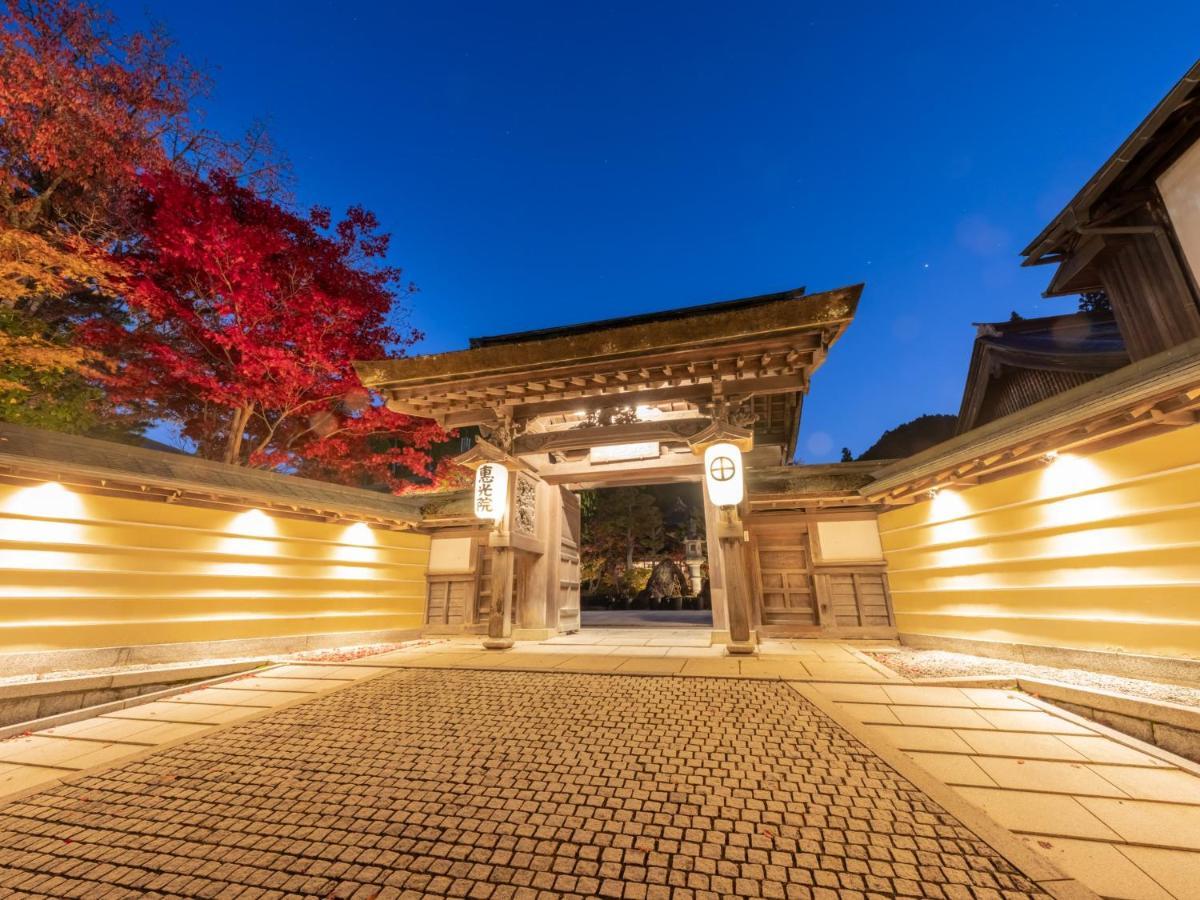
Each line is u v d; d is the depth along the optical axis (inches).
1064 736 158.9
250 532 332.8
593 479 409.1
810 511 385.4
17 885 94.1
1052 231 313.6
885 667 252.1
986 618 273.6
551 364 331.9
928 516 319.3
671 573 970.1
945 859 95.9
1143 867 93.0
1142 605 197.0
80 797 130.6
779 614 378.3
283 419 526.9
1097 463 214.7
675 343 307.1
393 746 159.3
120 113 424.2
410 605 420.5
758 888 89.0
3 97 361.7
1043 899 84.0
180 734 181.5
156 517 293.1
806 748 149.9
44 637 247.8
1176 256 266.4
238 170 513.3
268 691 232.7
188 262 434.3
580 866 96.1
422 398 370.3
